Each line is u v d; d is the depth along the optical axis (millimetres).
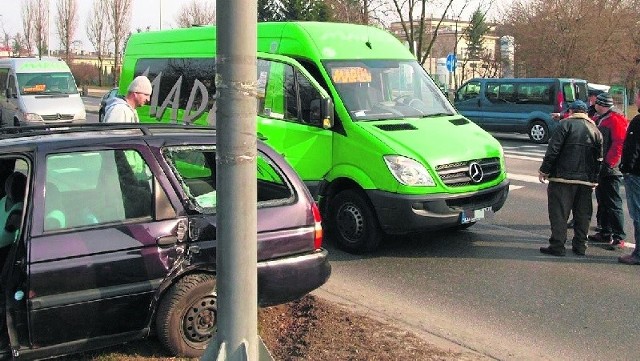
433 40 21984
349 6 23016
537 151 18562
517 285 6320
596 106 8117
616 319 5457
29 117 19109
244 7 2869
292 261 4598
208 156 4566
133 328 4125
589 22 32156
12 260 3967
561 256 7367
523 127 21875
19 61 20469
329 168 7457
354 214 7309
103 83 58469
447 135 7387
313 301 5430
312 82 7551
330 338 4609
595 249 7719
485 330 5168
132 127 4551
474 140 7453
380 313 5477
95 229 4008
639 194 6996
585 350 4828
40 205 3902
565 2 32375
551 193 7359
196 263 4242
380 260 7137
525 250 7602
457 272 6727
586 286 6312
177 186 4305
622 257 7137
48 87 20203
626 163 7043
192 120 9445
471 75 43688
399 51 8547
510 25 35531
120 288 4008
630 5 34188
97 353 4336
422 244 7824
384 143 6969
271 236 4523
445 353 4523
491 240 8047
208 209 4367
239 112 2928
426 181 6820
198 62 9500
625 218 9469
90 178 4105
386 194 6875
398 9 21438
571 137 7137
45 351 3881
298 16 35219
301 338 4613
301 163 7688
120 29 45656
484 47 45062
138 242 4078
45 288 3801
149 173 4246
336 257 7258
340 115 7383
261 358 3150
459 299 5906
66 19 51062
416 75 8438
